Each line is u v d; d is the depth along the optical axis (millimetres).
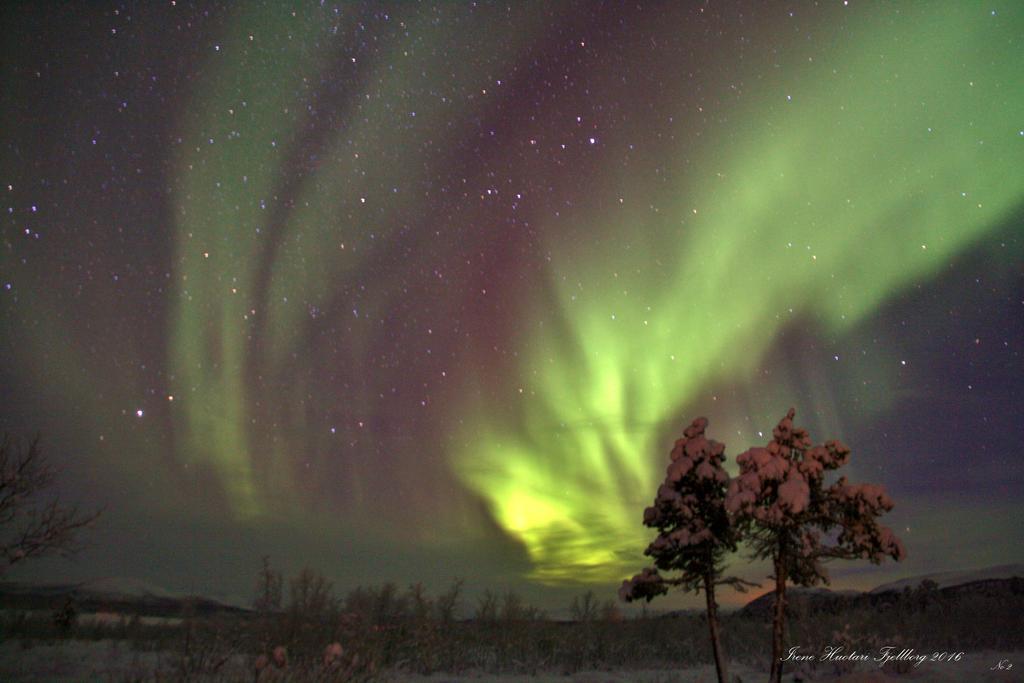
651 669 15914
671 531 10047
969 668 13750
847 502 8922
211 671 9781
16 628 13750
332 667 10078
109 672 9867
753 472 8953
